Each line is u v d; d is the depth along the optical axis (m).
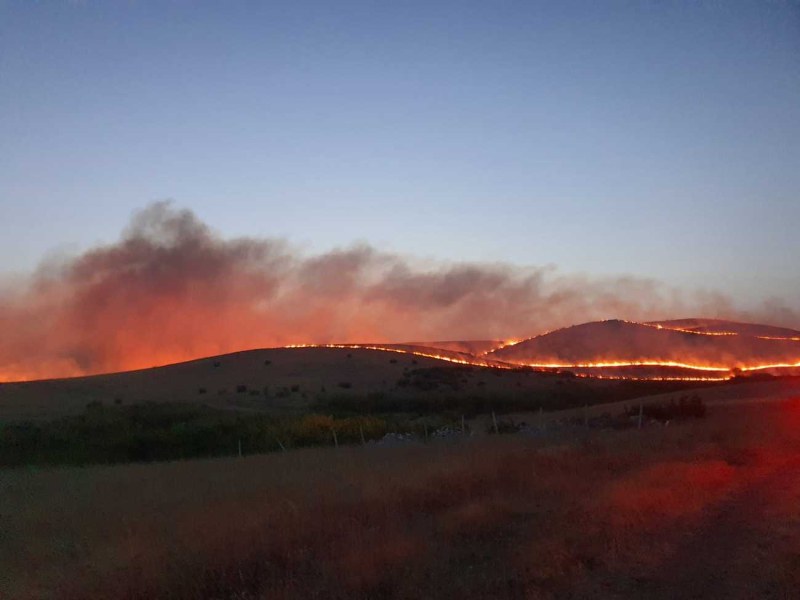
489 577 10.17
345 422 43.50
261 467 22.98
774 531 12.59
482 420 53.81
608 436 28.83
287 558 10.84
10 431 42.25
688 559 10.95
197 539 11.55
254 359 93.38
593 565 10.70
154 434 41.31
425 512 14.43
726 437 26.78
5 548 12.65
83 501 17.25
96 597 9.66
